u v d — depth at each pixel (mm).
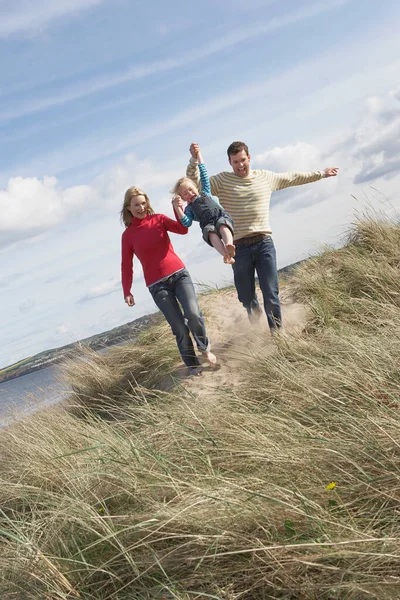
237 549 2344
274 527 2393
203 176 5465
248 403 4020
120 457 3348
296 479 2740
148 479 3113
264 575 2191
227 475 3012
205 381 5293
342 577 2020
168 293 5492
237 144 5379
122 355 7461
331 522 2281
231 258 5152
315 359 4281
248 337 6070
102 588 2463
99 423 5039
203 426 3631
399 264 6461
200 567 2355
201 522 2490
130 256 5617
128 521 2729
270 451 2977
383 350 3854
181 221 5367
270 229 5504
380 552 2090
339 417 3191
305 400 3641
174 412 4148
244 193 5445
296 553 2229
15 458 4504
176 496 2801
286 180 5676
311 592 2070
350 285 6430
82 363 7734
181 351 5648
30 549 2660
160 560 2410
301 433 3156
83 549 2586
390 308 5066
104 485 3229
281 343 4945
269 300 5496
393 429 2822
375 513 2340
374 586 1956
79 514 2812
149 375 6434
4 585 2568
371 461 2695
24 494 3605
